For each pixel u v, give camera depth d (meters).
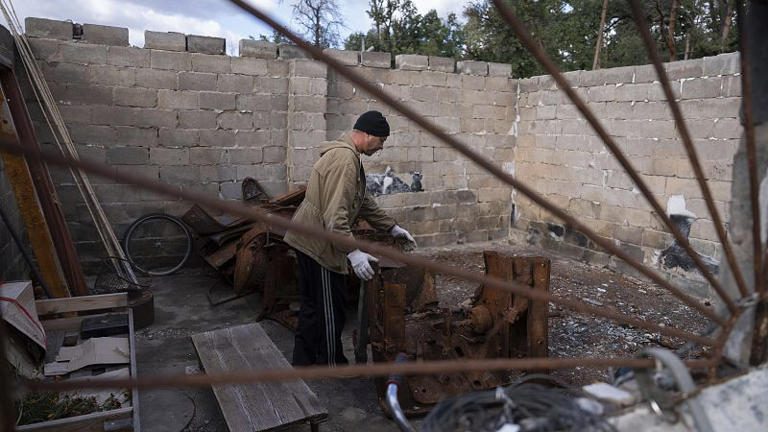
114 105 5.56
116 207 5.71
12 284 3.27
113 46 5.48
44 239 4.16
